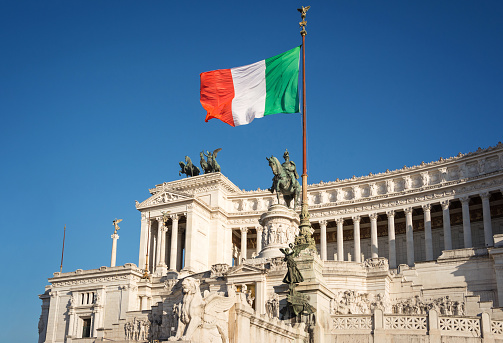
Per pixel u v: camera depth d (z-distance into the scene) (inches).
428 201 4276.6
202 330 1199.6
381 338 1644.9
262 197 5000.0
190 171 5255.9
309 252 1704.0
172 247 4611.2
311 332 1590.8
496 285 2755.9
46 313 3973.9
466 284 2832.2
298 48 2135.8
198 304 1204.5
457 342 1632.6
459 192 4160.9
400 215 4616.1
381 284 2706.7
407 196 4379.9
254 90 2159.2
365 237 4810.5
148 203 4835.1
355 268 2763.3
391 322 1672.0
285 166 3211.1
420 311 2576.3
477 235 4296.3
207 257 4749.0
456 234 4399.6
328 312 1697.8
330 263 2765.7
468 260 2871.6
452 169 4288.9
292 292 1637.6
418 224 4552.2
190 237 4564.5
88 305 3666.3
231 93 2170.3
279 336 1476.4
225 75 2185.0
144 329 3036.4
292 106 2112.5
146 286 3629.4
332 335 1653.5
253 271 2815.0
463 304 2479.1
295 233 3161.9
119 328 3107.8
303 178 1823.3
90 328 3612.2
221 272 2994.6
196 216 4672.7
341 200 4697.3
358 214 4562.0
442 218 4498.0
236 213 4955.7
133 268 3651.6
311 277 1652.3
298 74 2129.7
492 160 4104.3
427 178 4377.5
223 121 2162.9
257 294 2773.1
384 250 4672.7
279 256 2950.3
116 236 4338.1
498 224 4249.5
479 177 4060.0
